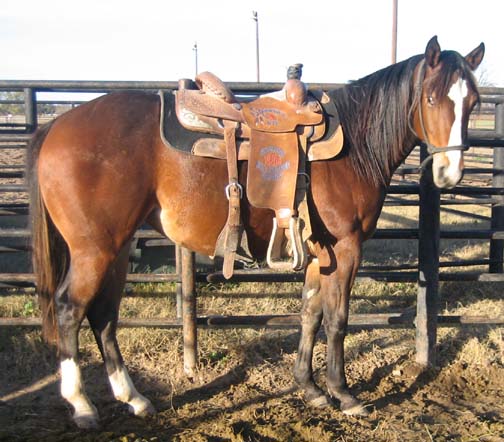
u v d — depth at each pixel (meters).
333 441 2.67
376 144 2.82
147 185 2.65
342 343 2.92
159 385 3.23
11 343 3.53
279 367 3.41
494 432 2.77
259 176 2.63
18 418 2.85
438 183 2.64
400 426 2.84
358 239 2.80
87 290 2.63
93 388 3.17
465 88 2.55
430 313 3.41
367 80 2.91
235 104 2.71
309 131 2.70
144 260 4.60
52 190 2.60
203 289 4.55
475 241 6.29
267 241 2.82
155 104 2.73
